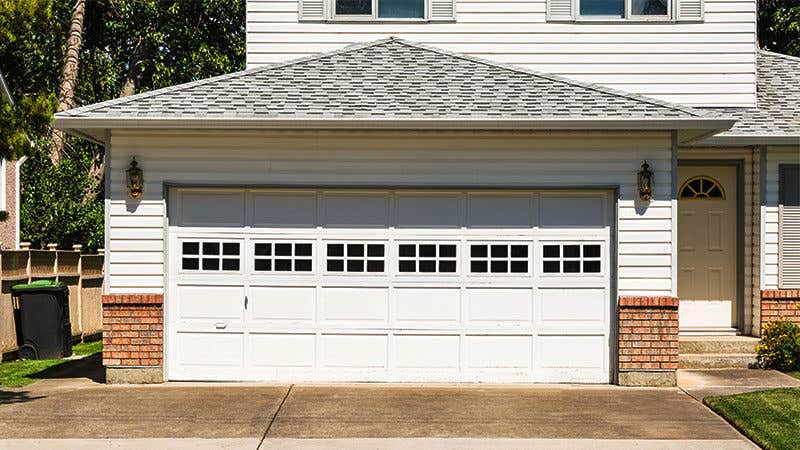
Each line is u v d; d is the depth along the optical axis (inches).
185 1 1010.1
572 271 425.4
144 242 421.4
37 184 791.1
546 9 516.4
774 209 482.0
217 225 426.3
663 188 418.3
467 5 518.6
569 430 331.0
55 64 966.4
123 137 420.8
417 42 519.5
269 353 426.0
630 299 416.5
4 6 357.7
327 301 426.0
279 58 518.0
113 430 329.7
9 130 360.2
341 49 489.7
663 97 514.0
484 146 421.4
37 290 534.3
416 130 418.0
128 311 421.4
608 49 514.9
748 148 490.3
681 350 472.1
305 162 422.9
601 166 420.2
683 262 501.4
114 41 1095.0
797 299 479.2
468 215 426.0
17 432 326.3
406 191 425.1
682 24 514.6
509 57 517.7
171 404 374.9
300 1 517.3
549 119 402.9
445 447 306.2
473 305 425.7
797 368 454.9
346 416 353.1
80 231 796.0
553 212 425.7
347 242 426.0
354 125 404.5
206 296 426.3
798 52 932.0
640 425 339.3
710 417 352.8
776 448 299.4
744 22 514.3
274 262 426.3
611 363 423.2
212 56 1011.9
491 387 414.9
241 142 422.9
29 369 486.9
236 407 368.8
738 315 496.4
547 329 424.5
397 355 425.1
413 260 426.0
